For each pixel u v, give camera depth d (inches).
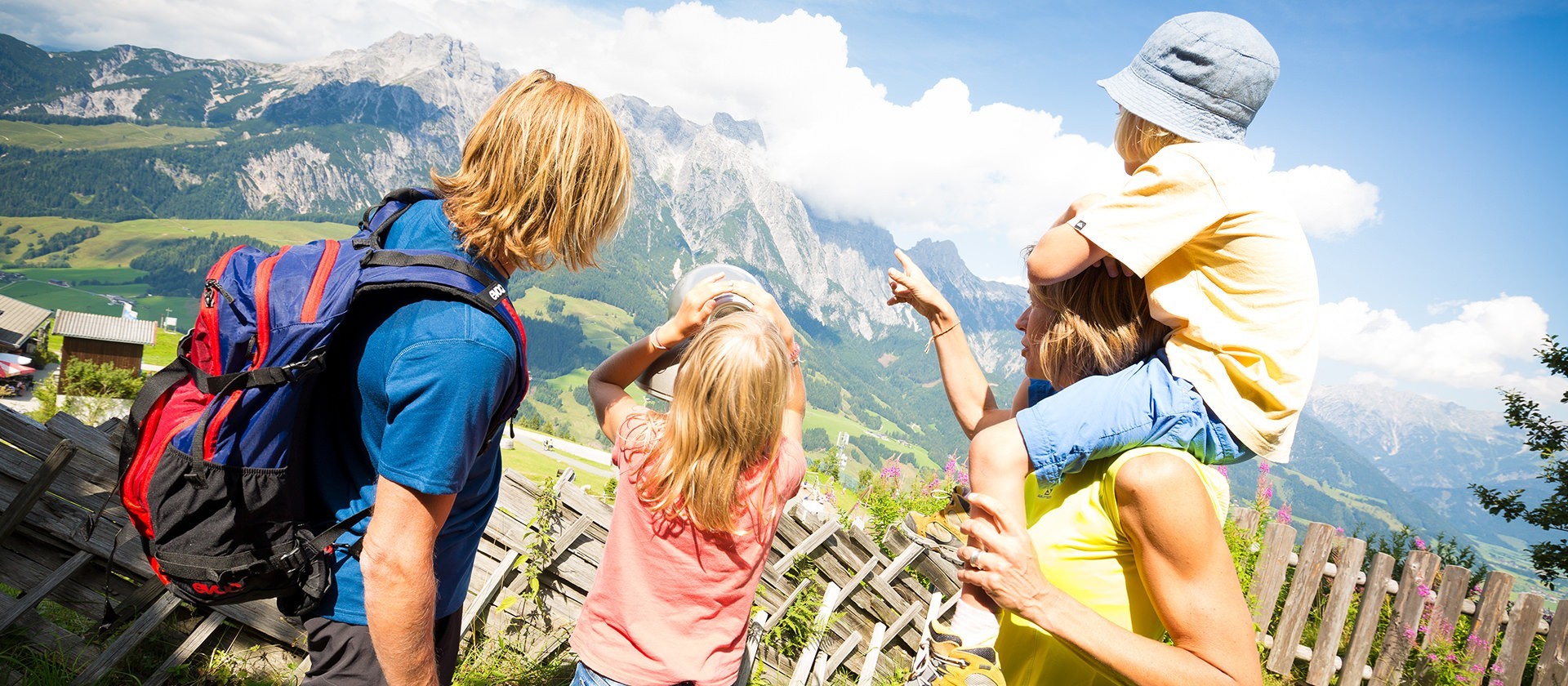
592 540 158.4
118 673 122.5
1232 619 49.9
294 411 61.6
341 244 64.1
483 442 64.9
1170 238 52.1
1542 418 557.9
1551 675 242.7
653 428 85.4
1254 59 56.4
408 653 59.9
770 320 88.1
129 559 122.5
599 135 62.3
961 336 80.4
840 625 183.0
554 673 153.6
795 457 88.4
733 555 82.9
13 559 119.5
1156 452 52.4
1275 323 51.9
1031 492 60.6
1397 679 244.4
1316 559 245.3
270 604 131.0
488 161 61.0
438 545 72.9
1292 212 53.8
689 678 81.8
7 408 115.3
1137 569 55.6
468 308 59.3
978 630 55.6
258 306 58.5
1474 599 247.1
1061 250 56.3
